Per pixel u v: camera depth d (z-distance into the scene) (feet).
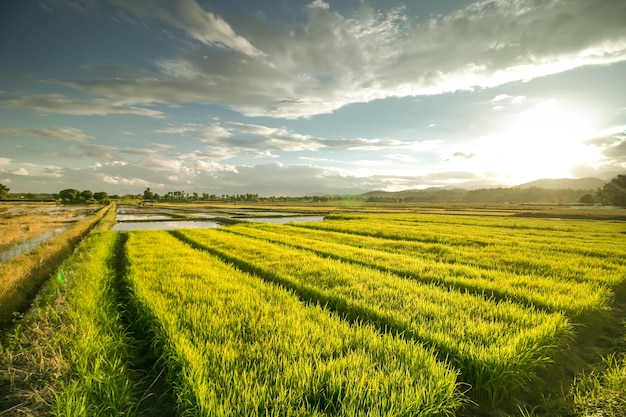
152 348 20.74
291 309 24.34
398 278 34.17
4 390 14.78
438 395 14.10
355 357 16.56
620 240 73.51
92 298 26.50
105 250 55.11
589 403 15.20
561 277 37.22
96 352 17.37
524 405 15.90
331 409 13.44
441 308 24.43
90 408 13.29
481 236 79.56
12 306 27.68
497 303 27.50
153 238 73.36
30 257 45.75
